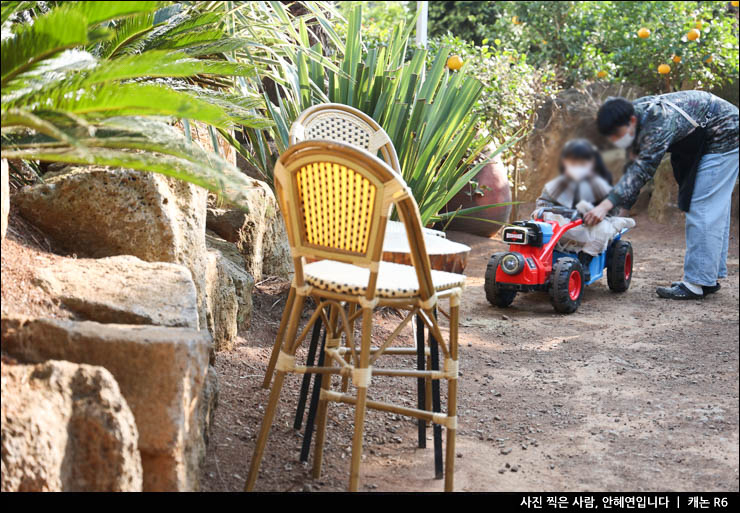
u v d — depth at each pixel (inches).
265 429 90.9
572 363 151.8
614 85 342.6
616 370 147.9
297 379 129.3
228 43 120.6
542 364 150.7
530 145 333.1
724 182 200.5
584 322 181.9
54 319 83.0
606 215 198.7
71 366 74.9
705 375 145.7
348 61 164.9
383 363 143.3
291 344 91.9
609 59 349.4
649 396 134.4
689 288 205.5
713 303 201.6
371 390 129.0
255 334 147.8
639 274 237.8
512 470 103.2
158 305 94.6
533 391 135.4
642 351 160.2
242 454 100.6
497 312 189.3
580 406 129.0
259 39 137.2
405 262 150.8
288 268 184.5
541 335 170.6
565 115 329.7
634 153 195.5
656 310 194.2
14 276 92.2
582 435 116.8
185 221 121.6
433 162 170.2
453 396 93.1
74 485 72.0
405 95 170.4
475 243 263.7
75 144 69.3
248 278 148.3
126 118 86.9
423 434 108.8
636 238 298.2
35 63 79.9
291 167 87.7
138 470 75.4
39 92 83.9
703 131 197.2
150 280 101.4
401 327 90.4
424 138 167.6
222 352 135.7
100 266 104.9
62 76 91.4
